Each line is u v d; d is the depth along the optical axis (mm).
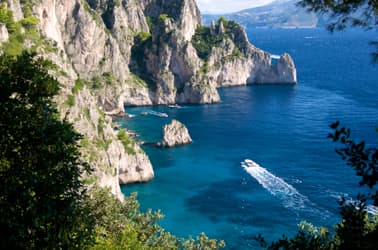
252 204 78938
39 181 16703
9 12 75938
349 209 12719
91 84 162125
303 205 77625
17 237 16297
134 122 147375
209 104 179625
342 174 92312
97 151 74562
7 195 16219
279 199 80562
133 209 40156
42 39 86812
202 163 104062
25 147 17453
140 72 193750
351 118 139125
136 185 91625
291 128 132500
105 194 36688
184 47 190625
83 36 163875
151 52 192250
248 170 97250
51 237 17172
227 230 69812
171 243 38938
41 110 17953
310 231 31000
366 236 12016
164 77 186625
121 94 162875
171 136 119438
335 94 184875
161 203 81562
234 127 137375
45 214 16359
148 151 114750
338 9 13773
